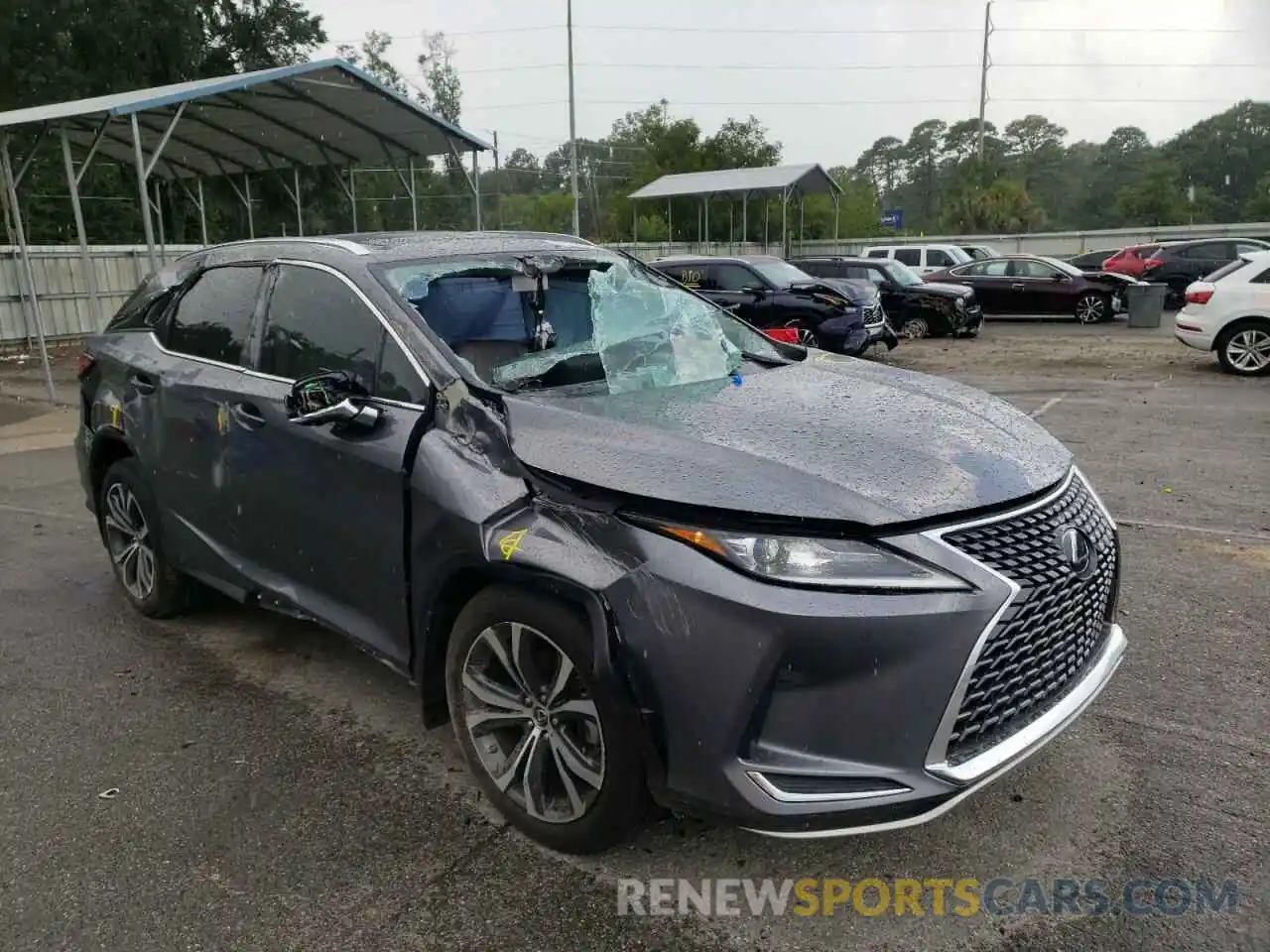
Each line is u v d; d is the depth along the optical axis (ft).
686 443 8.59
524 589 8.80
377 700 12.58
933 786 7.61
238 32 94.79
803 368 12.17
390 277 11.25
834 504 7.70
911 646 7.43
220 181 87.51
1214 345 40.55
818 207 163.84
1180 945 7.92
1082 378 40.60
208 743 11.51
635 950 8.00
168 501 13.96
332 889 8.82
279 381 11.91
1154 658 13.10
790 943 8.06
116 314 16.40
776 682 7.52
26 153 57.82
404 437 9.95
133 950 8.10
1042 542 8.29
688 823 9.67
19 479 25.75
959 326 57.47
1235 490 21.68
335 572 11.03
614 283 13.12
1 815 10.07
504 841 9.45
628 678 7.95
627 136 186.60
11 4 75.46
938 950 7.96
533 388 10.53
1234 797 9.87
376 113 51.24
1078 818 9.60
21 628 15.16
